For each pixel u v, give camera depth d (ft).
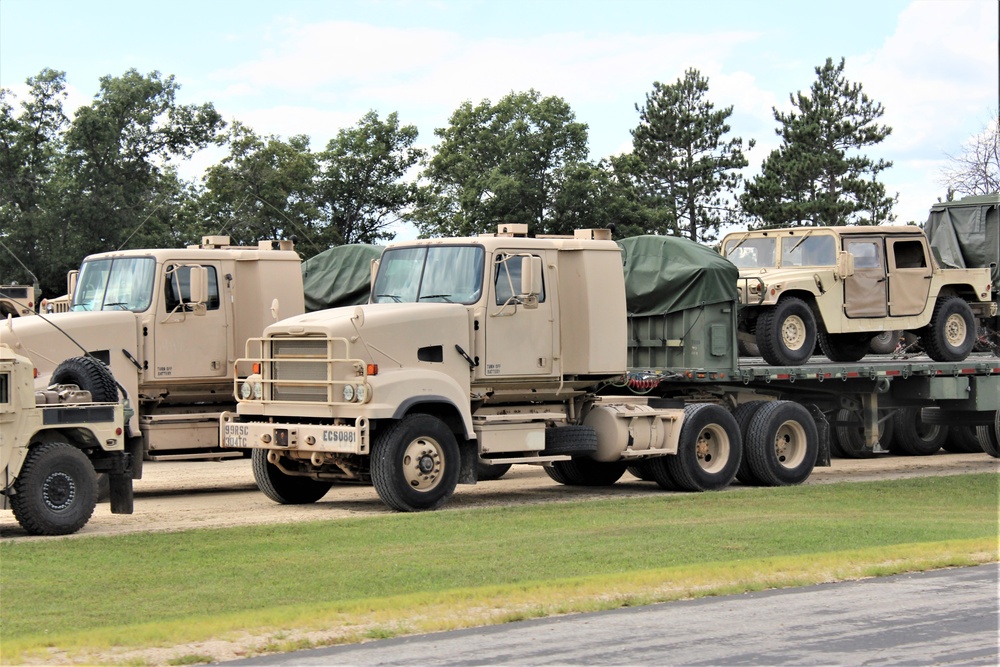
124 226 156.25
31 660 28.30
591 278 57.93
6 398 45.68
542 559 40.37
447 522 48.44
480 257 55.06
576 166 173.88
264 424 53.98
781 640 30.37
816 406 68.54
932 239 95.50
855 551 41.75
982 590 36.22
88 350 59.67
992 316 83.56
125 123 161.99
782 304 66.80
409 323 52.85
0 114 161.27
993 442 82.17
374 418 51.24
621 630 31.32
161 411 63.16
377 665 28.04
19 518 45.85
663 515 51.39
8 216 155.22
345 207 177.27
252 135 165.07
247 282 63.98
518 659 28.58
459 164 181.68
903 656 29.01
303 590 35.63
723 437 62.69
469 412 53.98
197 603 34.01
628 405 60.80
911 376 72.59
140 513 53.98
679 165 196.65
